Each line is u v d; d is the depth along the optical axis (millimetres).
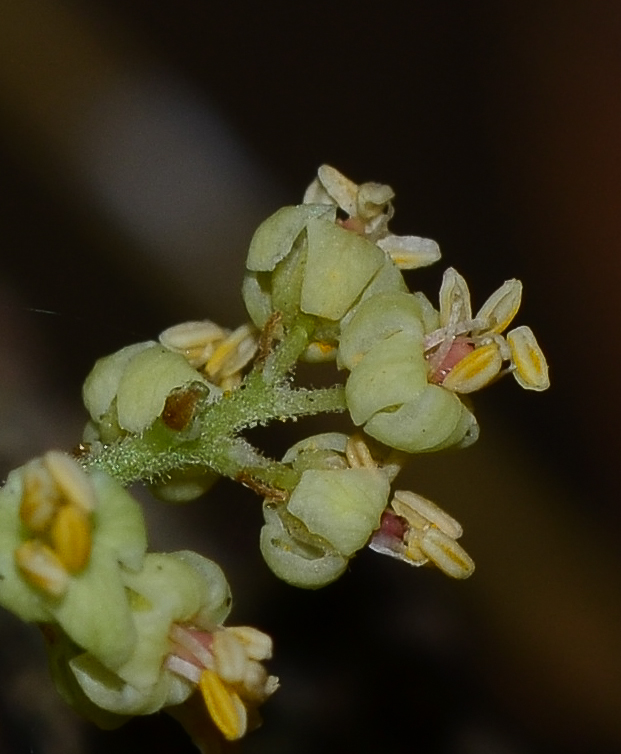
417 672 134
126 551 99
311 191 106
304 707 133
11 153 134
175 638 100
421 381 101
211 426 103
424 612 135
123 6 138
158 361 103
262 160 143
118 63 137
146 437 102
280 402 103
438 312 104
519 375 102
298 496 101
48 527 98
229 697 100
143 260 135
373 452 103
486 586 134
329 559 102
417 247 105
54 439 129
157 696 100
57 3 135
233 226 138
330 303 103
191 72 141
